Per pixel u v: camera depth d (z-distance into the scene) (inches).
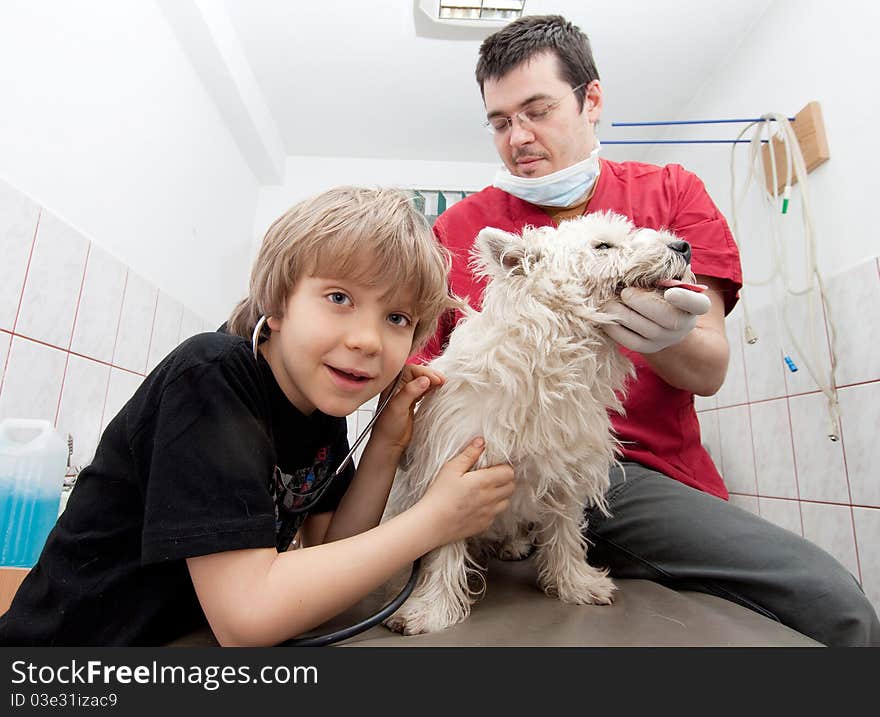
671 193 55.7
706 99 101.4
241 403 25.3
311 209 27.5
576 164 54.1
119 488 26.2
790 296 71.7
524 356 30.8
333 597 23.0
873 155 60.9
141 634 25.0
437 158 132.0
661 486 43.9
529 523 39.3
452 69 101.9
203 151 95.0
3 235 47.9
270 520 23.6
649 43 92.7
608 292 32.3
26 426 45.6
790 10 78.0
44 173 54.0
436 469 31.9
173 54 82.7
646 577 41.1
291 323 26.4
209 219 97.9
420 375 33.0
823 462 65.2
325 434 33.0
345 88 107.7
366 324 26.0
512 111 54.3
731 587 36.7
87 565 25.5
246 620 21.8
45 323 53.1
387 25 92.2
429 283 28.7
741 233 85.1
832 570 34.6
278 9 89.7
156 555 21.5
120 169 68.1
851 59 65.2
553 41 53.2
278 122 118.8
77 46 59.4
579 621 29.5
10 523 42.3
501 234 34.1
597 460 34.5
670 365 44.8
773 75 81.2
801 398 69.2
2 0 48.9
